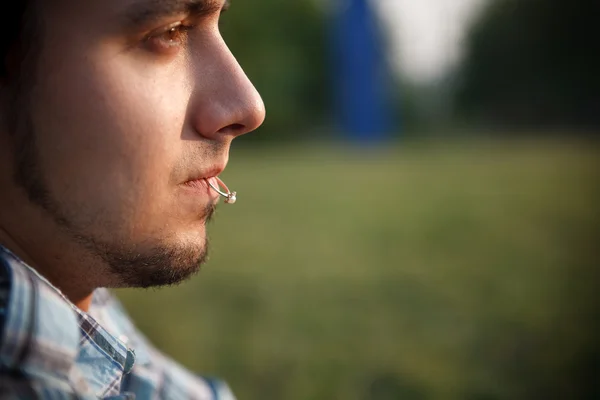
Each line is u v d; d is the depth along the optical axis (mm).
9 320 597
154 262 772
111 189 722
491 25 24859
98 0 699
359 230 5367
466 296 3221
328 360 2398
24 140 709
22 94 705
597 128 22984
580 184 8016
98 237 736
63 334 636
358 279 3623
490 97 25469
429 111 26250
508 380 2244
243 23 20016
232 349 2500
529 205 6441
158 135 738
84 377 737
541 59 23984
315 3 21922
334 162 13219
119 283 802
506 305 3059
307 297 3270
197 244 810
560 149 14281
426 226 5402
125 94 715
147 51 737
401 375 2277
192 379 1167
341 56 21141
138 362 1017
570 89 23516
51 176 711
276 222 5922
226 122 791
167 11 723
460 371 2299
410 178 9469
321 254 4383
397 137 23406
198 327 2750
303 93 21984
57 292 694
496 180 8758
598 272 3637
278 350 2498
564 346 2521
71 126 705
